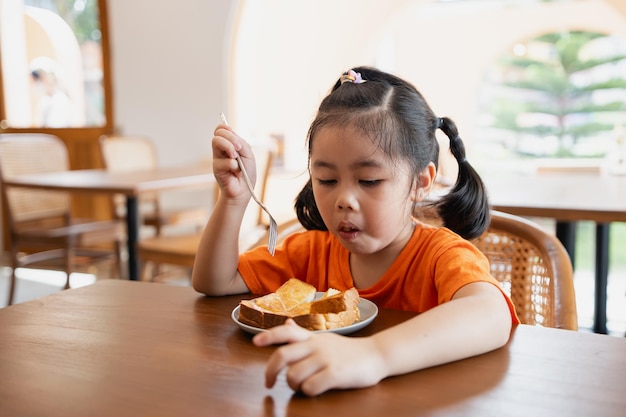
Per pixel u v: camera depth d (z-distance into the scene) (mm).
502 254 1161
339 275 1019
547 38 8742
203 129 3992
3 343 732
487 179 2625
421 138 892
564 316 958
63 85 4434
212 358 674
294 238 1095
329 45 4902
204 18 3895
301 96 4887
